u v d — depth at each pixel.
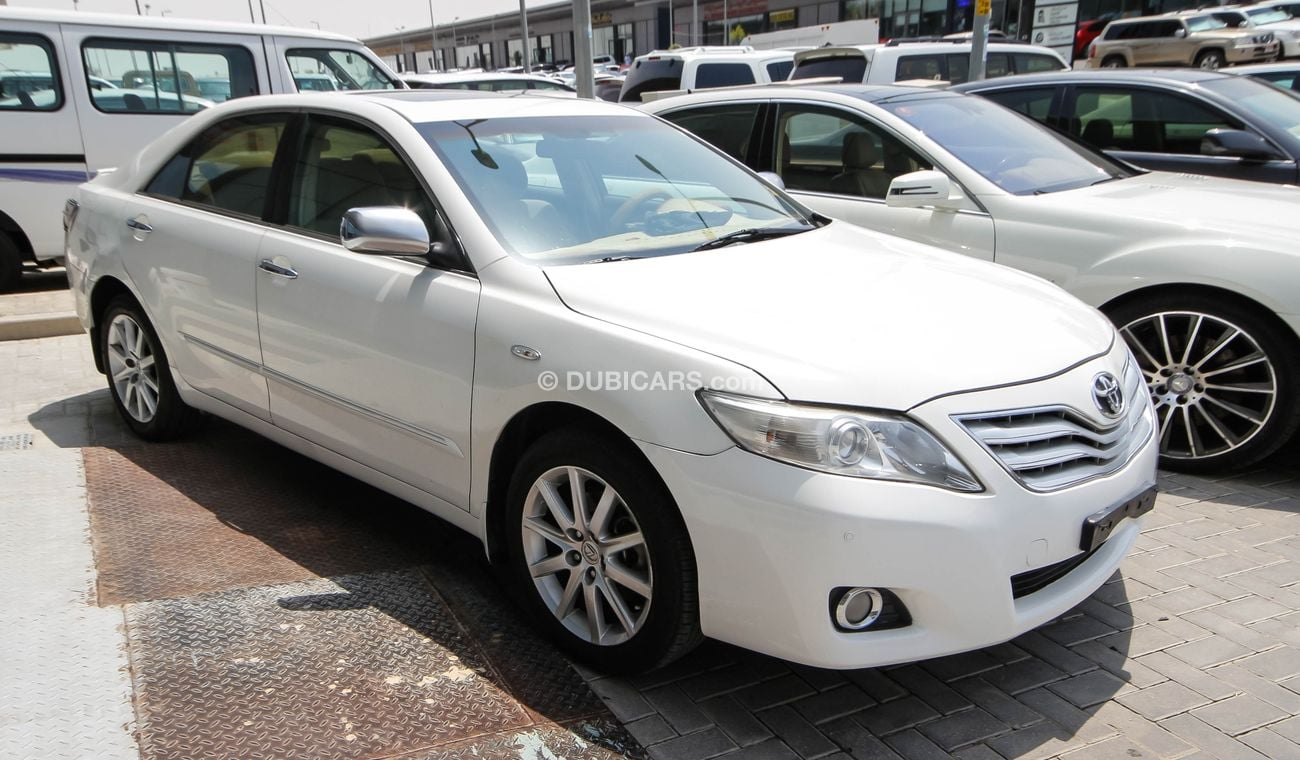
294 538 3.71
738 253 3.30
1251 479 4.28
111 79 8.19
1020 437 2.53
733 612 2.50
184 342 4.18
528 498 2.94
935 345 2.66
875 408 2.42
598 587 2.82
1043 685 2.85
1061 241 4.46
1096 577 2.78
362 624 3.10
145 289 4.30
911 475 2.38
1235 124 5.89
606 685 2.84
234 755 2.45
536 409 2.86
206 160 4.25
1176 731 2.64
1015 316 2.94
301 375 3.60
